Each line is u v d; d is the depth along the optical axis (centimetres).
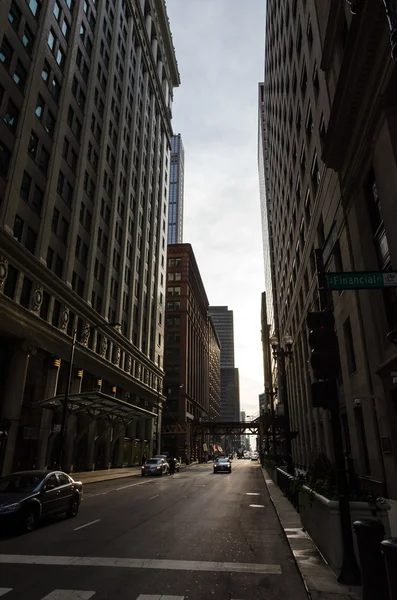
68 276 3469
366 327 1561
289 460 1831
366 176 1510
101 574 664
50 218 3186
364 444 1756
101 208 4416
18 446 2722
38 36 3128
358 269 1611
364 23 1234
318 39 2252
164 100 7912
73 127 3762
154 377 6347
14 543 889
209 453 12212
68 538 946
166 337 9338
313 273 2852
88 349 3688
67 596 559
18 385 2689
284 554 816
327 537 688
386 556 377
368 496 668
